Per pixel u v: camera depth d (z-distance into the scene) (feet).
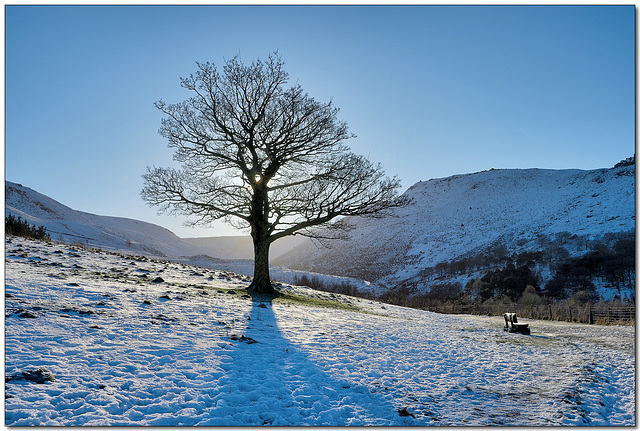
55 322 30.14
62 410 18.90
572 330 71.05
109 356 26.12
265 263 72.23
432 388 28.99
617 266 245.24
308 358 32.22
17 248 65.67
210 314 42.96
